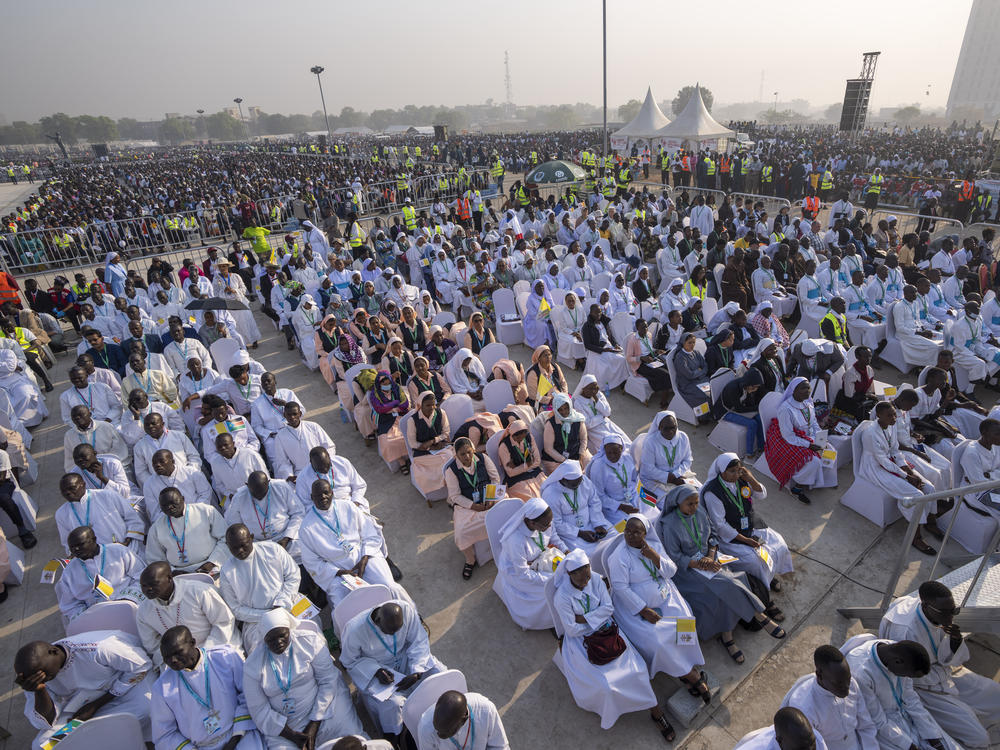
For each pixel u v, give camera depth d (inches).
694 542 189.2
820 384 276.8
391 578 205.6
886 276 420.2
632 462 230.2
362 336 367.2
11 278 468.1
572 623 161.2
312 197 948.0
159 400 309.3
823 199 891.4
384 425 290.2
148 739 162.7
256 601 182.9
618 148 1438.2
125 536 218.1
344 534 206.1
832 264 404.5
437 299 539.2
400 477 293.3
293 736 148.7
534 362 295.1
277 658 149.4
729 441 289.4
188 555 203.8
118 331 423.2
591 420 272.5
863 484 242.5
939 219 617.3
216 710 148.4
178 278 516.1
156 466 218.4
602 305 406.3
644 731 164.6
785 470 257.4
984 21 4498.0
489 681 182.4
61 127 7859.3
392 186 949.8
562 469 207.2
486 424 263.4
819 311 406.0
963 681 159.9
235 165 1969.7
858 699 141.4
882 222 541.3
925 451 243.0
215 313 429.1
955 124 2763.3
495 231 657.6
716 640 192.4
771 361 294.4
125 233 749.3
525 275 501.4
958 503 167.3
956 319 340.8
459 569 231.1
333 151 2207.2
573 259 511.8
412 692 139.2
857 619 196.1
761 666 181.8
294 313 413.7
